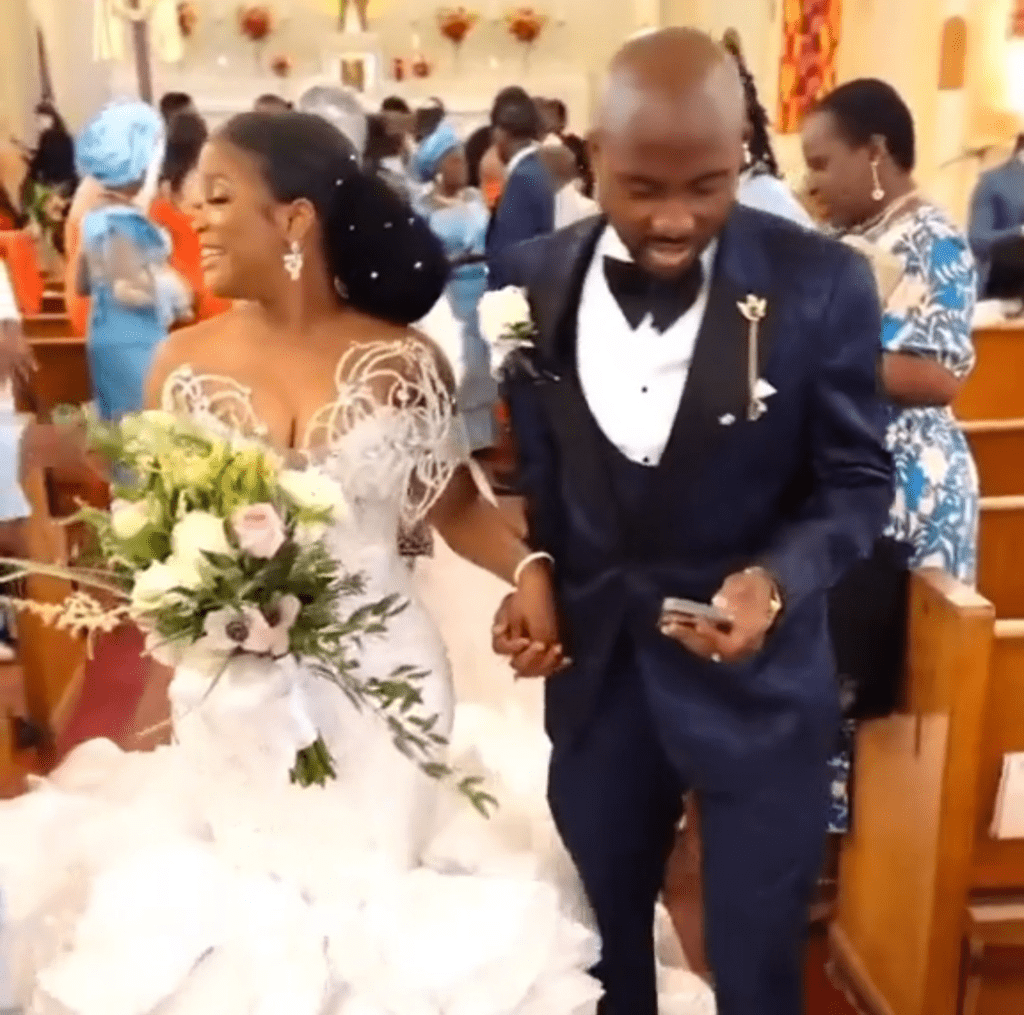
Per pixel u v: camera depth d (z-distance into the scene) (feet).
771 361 5.28
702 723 5.64
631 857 6.31
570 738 6.07
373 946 5.85
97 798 7.13
